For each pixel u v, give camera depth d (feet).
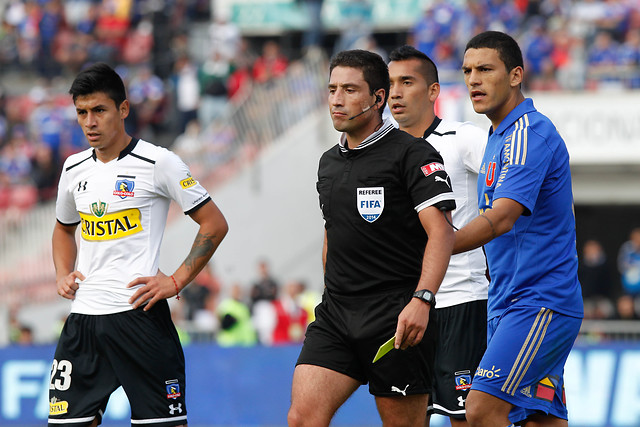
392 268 53.16
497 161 56.75
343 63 53.26
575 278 56.39
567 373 119.44
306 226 192.75
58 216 62.90
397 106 66.39
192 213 60.34
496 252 57.00
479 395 55.57
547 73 185.68
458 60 192.03
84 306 59.21
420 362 53.52
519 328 55.21
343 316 53.98
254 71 207.41
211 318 157.69
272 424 127.13
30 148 205.87
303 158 192.13
